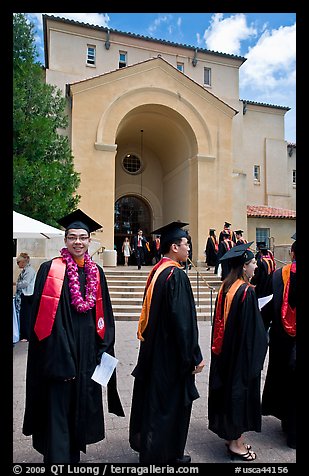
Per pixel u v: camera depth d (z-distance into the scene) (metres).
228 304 3.29
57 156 12.83
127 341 7.48
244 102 22.84
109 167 15.67
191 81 17.16
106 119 15.83
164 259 3.24
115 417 4.05
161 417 2.86
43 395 2.80
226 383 3.21
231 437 3.09
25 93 11.04
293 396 3.36
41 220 11.01
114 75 16.09
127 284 12.09
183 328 2.85
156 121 18.17
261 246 9.75
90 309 2.98
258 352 3.14
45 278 2.87
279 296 3.66
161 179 22.36
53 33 17.86
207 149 17.36
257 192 22.91
